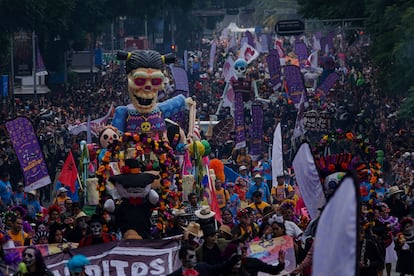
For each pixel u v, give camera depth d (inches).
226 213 1091.3
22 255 792.9
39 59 3799.2
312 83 3789.4
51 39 4323.3
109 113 2047.2
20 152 1304.1
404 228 1201.4
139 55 1391.5
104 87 4210.1
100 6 4478.3
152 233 1095.6
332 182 1015.6
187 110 1683.1
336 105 3014.3
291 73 2497.5
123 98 3710.6
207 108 2891.2
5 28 3395.7
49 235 1072.8
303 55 4072.3
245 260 831.7
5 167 1985.7
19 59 3722.9
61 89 4279.0
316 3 3435.0
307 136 2225.6
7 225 1085.1
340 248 550.3
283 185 1325.0
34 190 1332.4
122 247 908.6
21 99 3892.7
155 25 7121.1
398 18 2655.0
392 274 1322.6
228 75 3036.4
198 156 1337.4
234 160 1867.6
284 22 3280.0
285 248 964.0
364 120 2561.5
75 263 738.2
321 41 4579.2
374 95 3134.8
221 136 2054.6
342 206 548.7
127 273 904.3
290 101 2701.8
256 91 3085.6
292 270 947.3
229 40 6048.2
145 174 1019.9
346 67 4232.3
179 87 2384.4
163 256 910.4
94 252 904.3
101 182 1120.2
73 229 1066.1
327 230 563.2
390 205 1378.0
